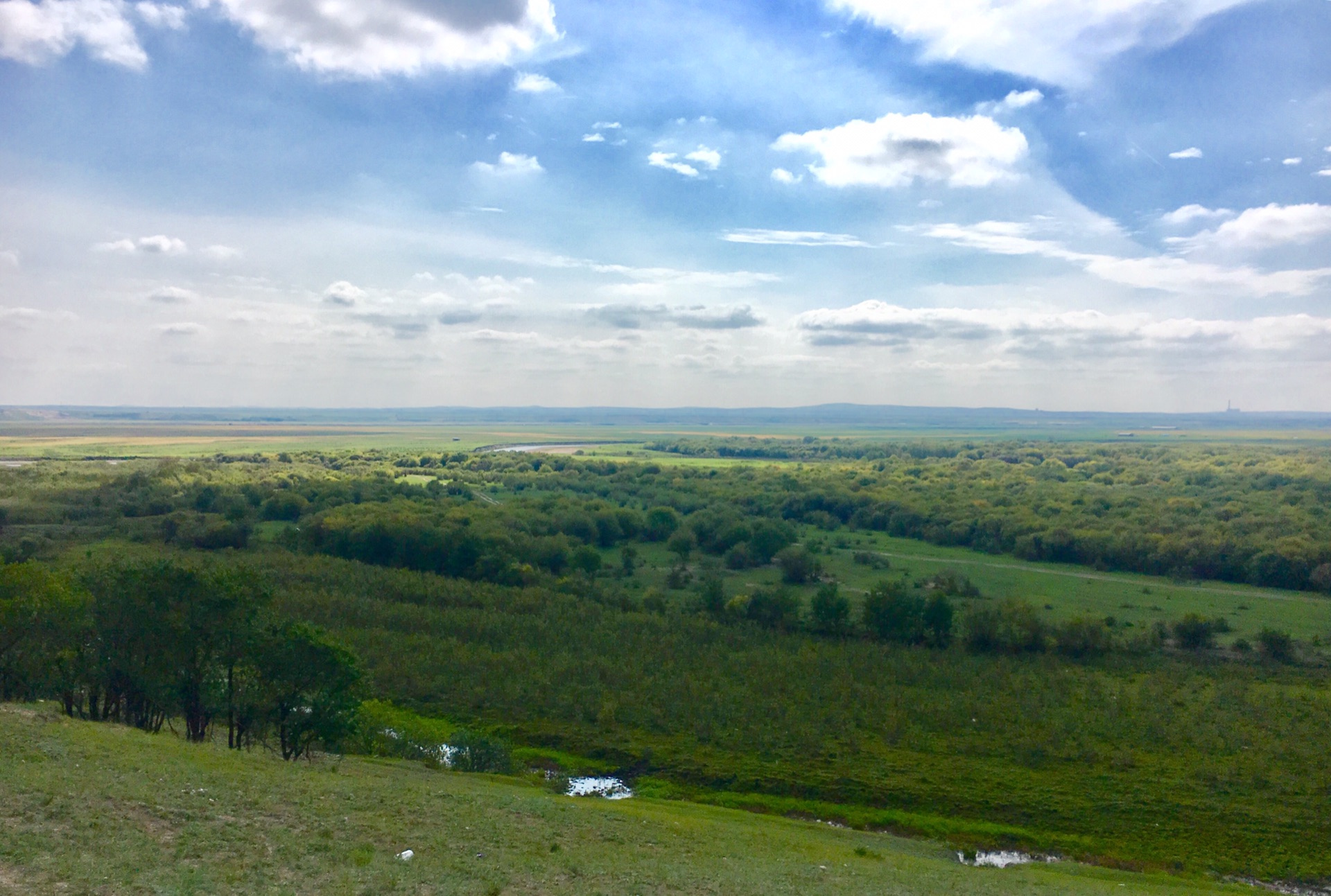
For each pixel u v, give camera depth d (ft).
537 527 541.34
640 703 272.92
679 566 483.92
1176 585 467.93
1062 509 649.61
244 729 179.01
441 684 282.77
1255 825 202.80
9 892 68.64
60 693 182.29
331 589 396.98
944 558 545.44
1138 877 177.68
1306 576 455.63
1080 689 294.05
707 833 145.48
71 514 559.38
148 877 76.69
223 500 608.60
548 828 122.31
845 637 358.64
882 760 235.40
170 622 173.27
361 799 118.83
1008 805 211.61
